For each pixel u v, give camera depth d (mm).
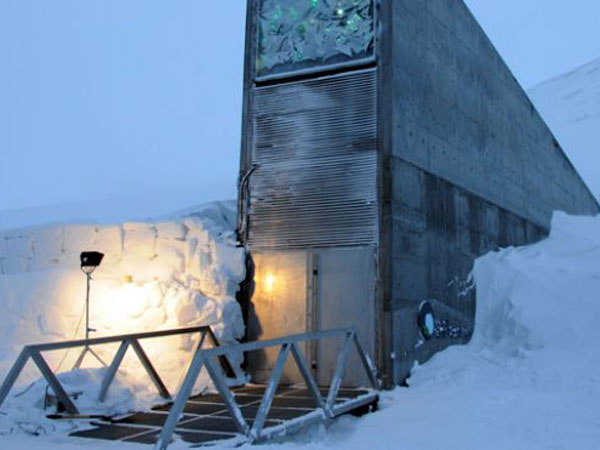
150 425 5488
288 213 8172
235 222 9828
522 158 12945
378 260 7582
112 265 8406
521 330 8320
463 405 6191
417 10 8773
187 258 8219
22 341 7945
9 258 9055
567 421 5473
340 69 8172
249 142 8547
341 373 6191
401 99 8078
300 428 5441
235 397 6859
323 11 8391
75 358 7410
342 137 8016
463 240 9562
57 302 8172
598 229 11195
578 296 8477
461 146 9828
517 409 5934
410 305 7871
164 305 7668
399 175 7863
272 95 8523
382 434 5473
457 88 9875
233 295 8031
